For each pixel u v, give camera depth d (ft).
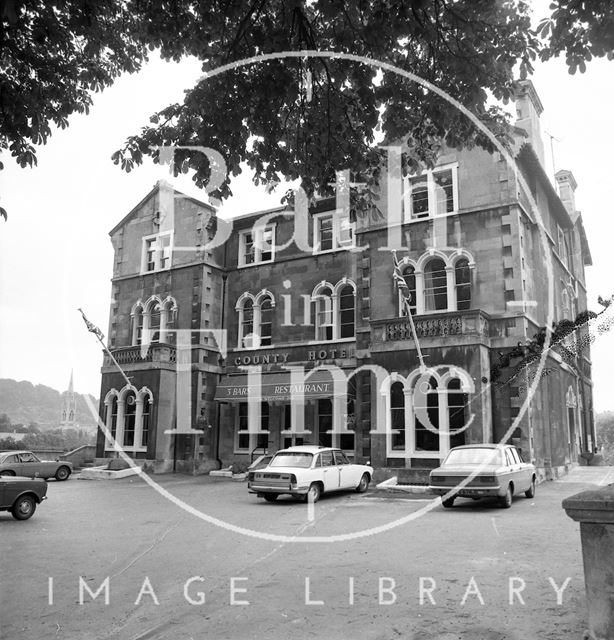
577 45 26.68
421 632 19.19
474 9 28.04
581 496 16.98
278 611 21.90
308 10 30.53
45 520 46.91
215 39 31.04
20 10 25.40
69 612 22.66
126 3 30.68
